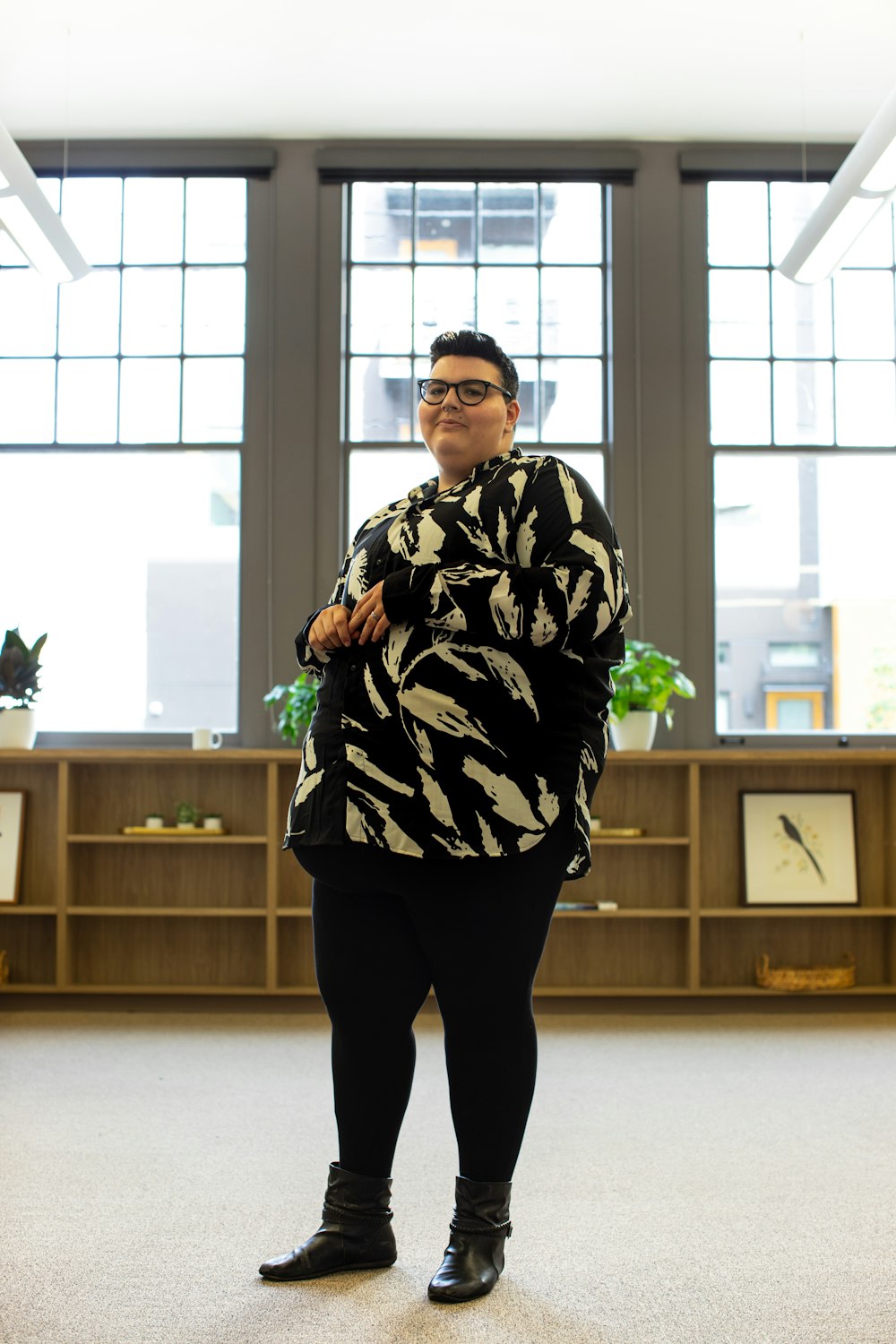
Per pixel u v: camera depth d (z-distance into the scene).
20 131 4.85
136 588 4.81
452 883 1.60
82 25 4.15
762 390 4.89
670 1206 2.09
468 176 4.89
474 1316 1.57
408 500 1.81
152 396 4.86
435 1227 1.95
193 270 4.89
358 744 1.60
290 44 4.28
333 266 4.83
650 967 4.39
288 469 4.75
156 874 4.42
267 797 4.31
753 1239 1.91
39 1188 2.19
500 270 4.93
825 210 3.84
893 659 4.83
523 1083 1.64
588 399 4.91
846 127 4.84
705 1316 1.58
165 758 4.15
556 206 4.96
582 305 4.93
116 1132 2.62
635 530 4.77
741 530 4.85
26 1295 1.65
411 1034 1.75
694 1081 3.18
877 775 4.50
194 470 4.84
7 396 4.88
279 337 4.80
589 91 4.58
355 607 1.67
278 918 4.35
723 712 4.80
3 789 4.38
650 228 4.87
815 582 4.84
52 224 3.90
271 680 4.68
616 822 4.42
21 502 4.84
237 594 4.79
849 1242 1.90
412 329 4.91
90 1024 4.03
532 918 1.62
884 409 4.91
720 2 4.02
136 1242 1.88
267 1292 1.66
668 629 4.72
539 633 1.53
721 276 4.92
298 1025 4.02
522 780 1.58
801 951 4.42
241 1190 2.18
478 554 1.61
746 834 4.41
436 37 4.23
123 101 4.64
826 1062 3.45
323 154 4.85
